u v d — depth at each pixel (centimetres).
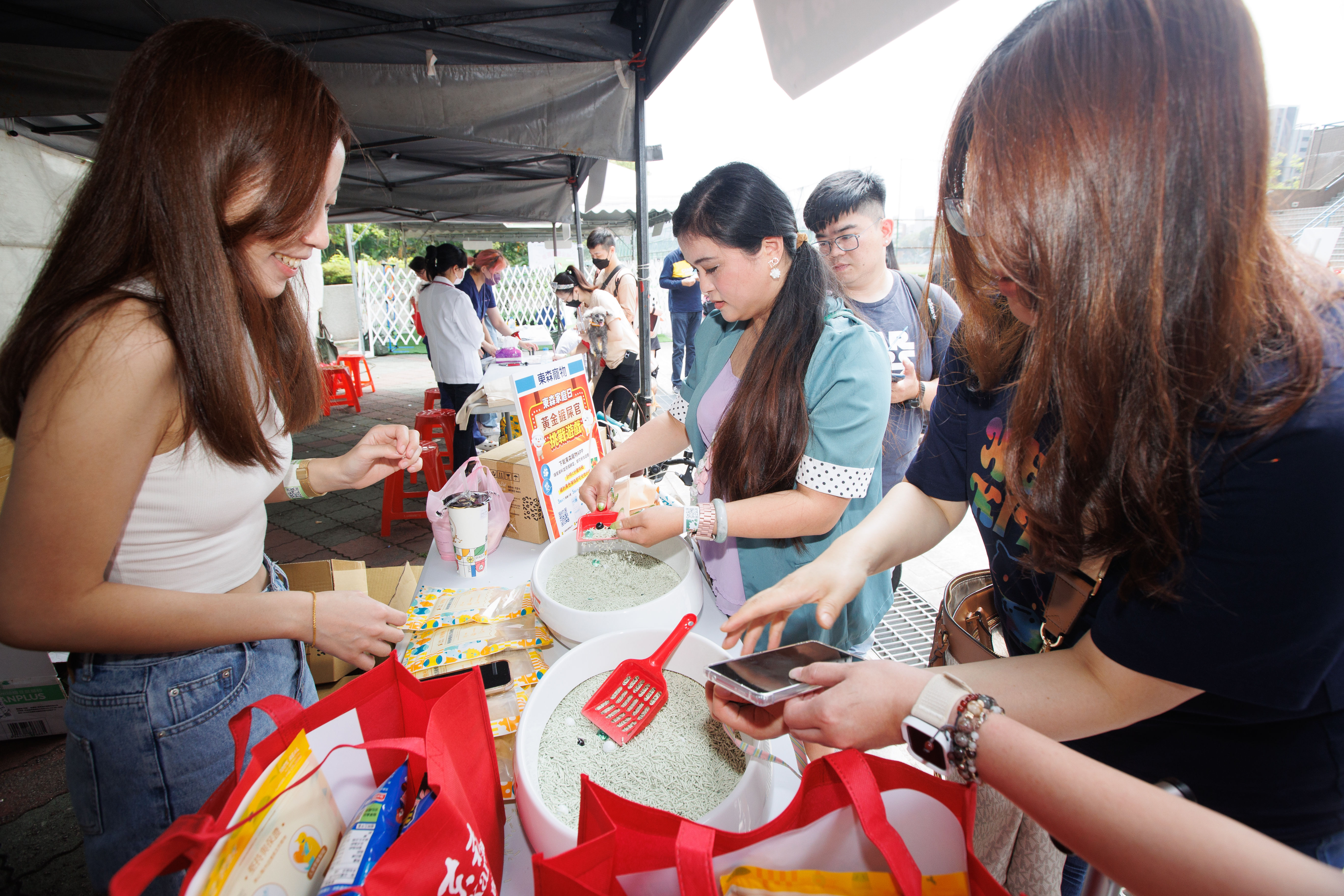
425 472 234
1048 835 79
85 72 255
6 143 359
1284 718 59
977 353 78
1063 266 49
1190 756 65
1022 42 52
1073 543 57
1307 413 44
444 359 470
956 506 95
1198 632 50
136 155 62
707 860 43
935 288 219
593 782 52
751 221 106
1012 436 62
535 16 259
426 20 255
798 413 111
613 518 127
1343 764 59
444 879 48
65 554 59
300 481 112
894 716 53
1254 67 43
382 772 66
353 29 252
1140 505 50
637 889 51
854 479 108
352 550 340
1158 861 40
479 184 579
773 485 117
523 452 163
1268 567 46
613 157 289
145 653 72
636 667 86
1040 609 78
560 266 1204
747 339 130
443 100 261
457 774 57
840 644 128
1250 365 47
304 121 70
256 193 69
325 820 58
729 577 131
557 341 931
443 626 111
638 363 416
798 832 52
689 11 205
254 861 47
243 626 72
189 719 74
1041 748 46
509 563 140
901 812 54
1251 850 37
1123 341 48
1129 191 46
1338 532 44
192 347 64
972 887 48
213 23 67
